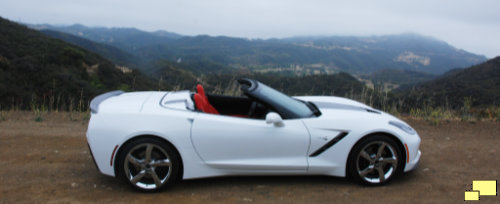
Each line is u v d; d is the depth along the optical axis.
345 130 3.14
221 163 3.06
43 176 3.39
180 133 2.96
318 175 3.57
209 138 3.01
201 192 3.07
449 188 3.24
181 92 3.72
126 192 3.04
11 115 6.75
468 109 7.47
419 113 7.40
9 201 2.75
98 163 2.97
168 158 2.98
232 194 3.03
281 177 3.50
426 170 3.77
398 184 3.33
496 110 7.20
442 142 5.07
